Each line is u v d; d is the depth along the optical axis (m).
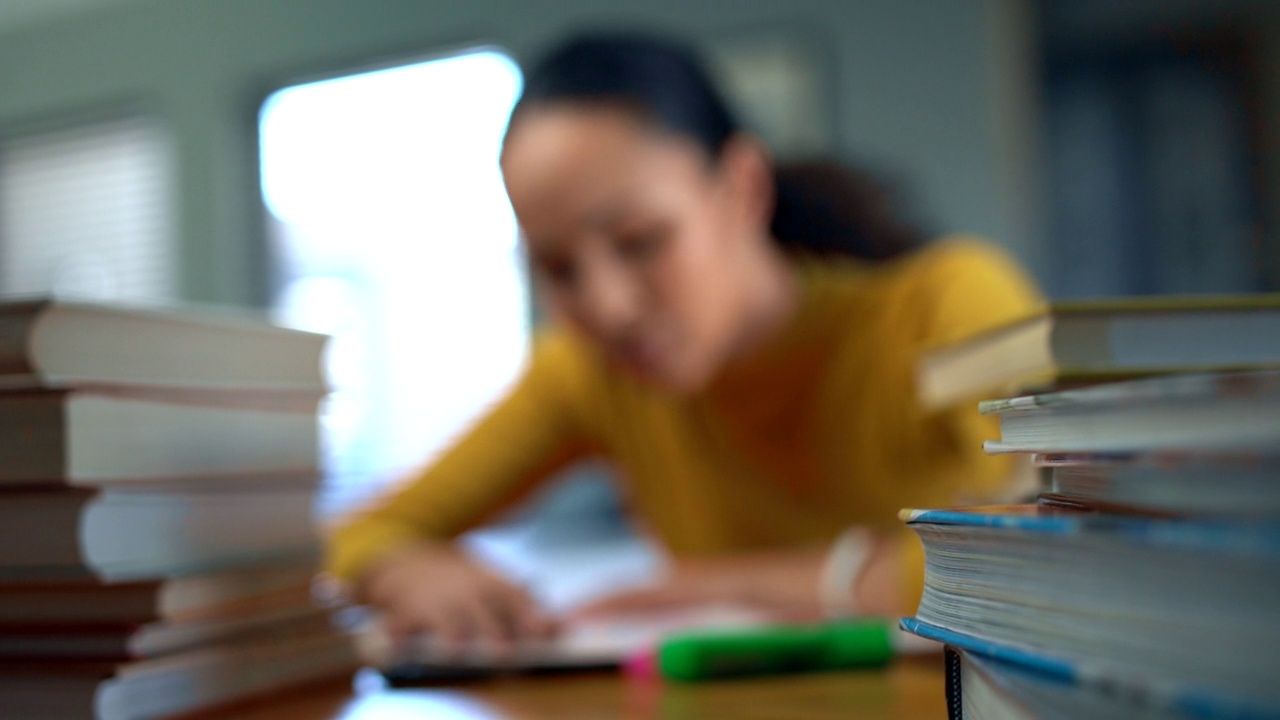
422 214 2.91
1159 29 2.54
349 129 3.01
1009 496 0.39
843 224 1.10
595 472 2.11
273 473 0.45
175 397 0.39
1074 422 0.21
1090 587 0.18
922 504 1.05
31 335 0.33
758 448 1.12
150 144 3.24
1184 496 0.17
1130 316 0.30
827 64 2.48
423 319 2.90
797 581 0.74
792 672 0.45
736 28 2.55
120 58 3.24
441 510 1.07
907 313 1.03
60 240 3.33
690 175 0.86
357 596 0.73
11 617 0.37
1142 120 2.54
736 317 0.97
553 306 0.90
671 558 1.25
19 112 3.36
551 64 0.84
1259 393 0.15
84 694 0.35
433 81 2.90
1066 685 0.17
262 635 0.43
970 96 2.39
